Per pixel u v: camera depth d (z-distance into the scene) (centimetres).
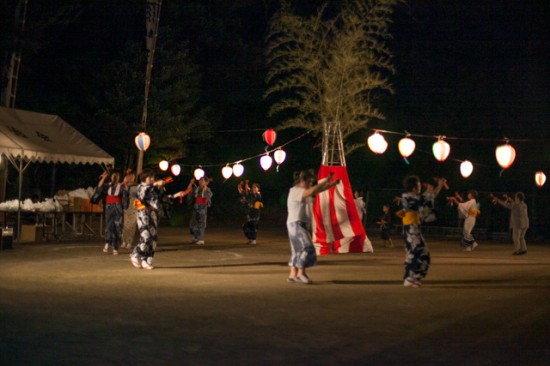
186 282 1202
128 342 731
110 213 1714
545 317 916
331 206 1877
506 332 819
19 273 1290
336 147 2097
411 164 3525
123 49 3369
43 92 3250
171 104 3316
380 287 1186
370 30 2855
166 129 3175
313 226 1878
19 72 3183
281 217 3666
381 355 699
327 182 1176
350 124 2919
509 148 1491
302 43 2984
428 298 1066
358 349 723
